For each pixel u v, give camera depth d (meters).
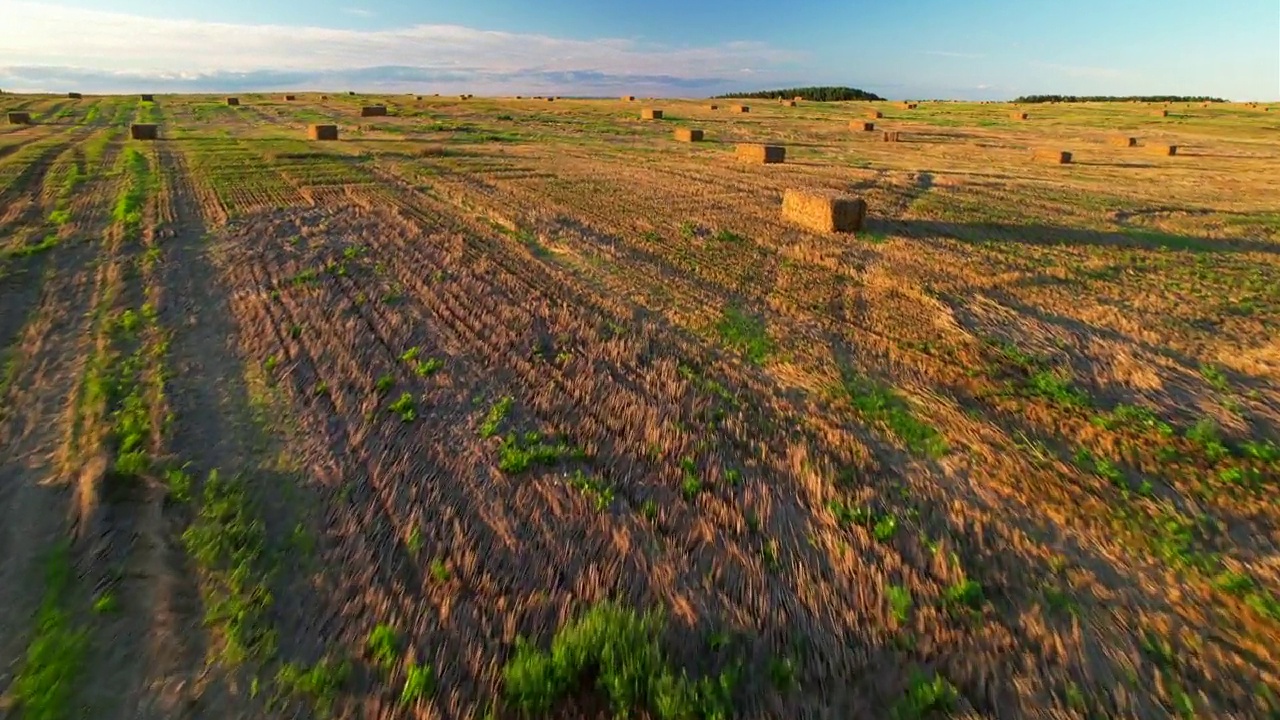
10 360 10.22
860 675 5.09
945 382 9.89
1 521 6.71
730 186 25.94
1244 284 14.62
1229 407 9.07
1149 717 4.74
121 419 8.55
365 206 20.70
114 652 5.25
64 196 21.00
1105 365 10.44
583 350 10.84
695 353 10.86
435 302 12.78
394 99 86.69
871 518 6.84
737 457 7.88
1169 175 31.38
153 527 6.61
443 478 7.44
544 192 23.84
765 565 6.19
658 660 5.10
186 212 19.30
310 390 9.41
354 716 4.81
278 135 40.69
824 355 10.77
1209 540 6.54
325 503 7.02
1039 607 5.66
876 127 58.91
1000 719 4.73
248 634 5.43
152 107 64.62
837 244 17.70
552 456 7.79
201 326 11.60
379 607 5.68
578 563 6.20
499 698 4.88
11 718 4.72
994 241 18.28
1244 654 5.26
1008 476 7.53
